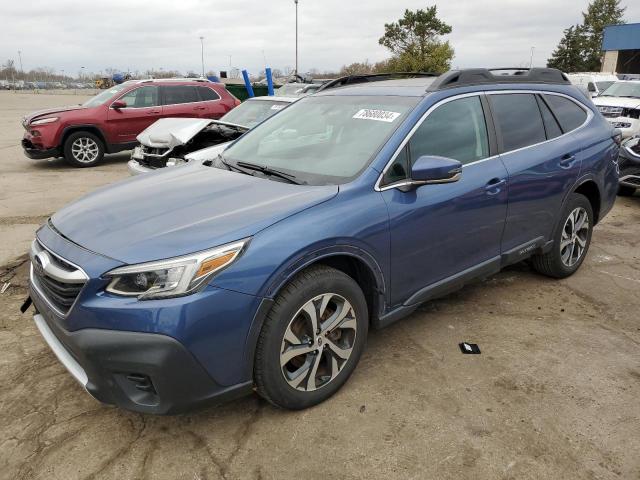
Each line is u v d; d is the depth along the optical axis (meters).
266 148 3.71
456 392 3.03
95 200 3.13
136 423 2.77
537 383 3.13
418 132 3.29
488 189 3.57
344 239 2.77
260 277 2.47
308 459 2.52
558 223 4.32
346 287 2.84
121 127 11.29
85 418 2.81
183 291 2.32
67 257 2.51
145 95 11.59
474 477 2.42
